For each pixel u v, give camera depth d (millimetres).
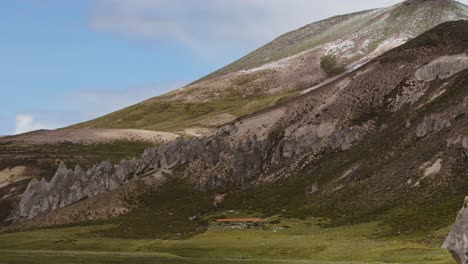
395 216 138000
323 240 125750
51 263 103750
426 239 112250
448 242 50469
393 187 155250
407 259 93438
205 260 107562
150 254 123625
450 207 130625
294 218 160500
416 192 146875
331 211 159125
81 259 111250
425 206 138000
